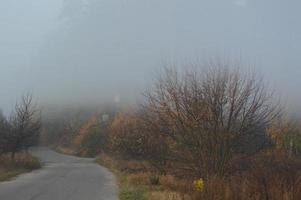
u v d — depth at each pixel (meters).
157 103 20.34
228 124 19.06
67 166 44.50
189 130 19.41
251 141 19.53
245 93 19.22
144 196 17.41
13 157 39.66
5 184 23.66
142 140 32.62
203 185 14.30
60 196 18.02
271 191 11.84
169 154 21.03
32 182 25.00
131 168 35.31
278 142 24.12
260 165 17.70
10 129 40.84
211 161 19.06
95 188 21.45
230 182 14.34
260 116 19.52
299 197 11.30
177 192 17.05
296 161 19.25
